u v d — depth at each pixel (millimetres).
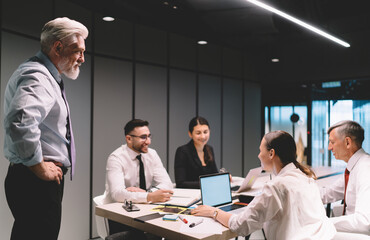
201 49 6230
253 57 7336
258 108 7441
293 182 1810
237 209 2240
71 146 1781
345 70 6184
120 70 4848
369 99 6746
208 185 2299
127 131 2738
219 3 4867
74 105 4160
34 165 1462
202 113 6195
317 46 6562
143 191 2486
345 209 2502
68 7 4148
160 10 4742
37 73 1526
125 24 4938
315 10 4762
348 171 2484
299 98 7105
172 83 5672
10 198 1566
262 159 2018
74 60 1738
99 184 4516
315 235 1714
